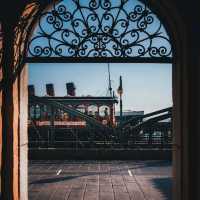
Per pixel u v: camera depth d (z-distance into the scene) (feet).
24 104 20.90
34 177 41.24
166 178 40.81
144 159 56.95
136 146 60.80
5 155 18.44
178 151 19.63
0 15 17.75
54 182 38.37
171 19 18.95
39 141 62.44
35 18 19.79
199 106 17.75
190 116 18.35
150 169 47.39
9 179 18.52
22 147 20.35
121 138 61.82
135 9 19.45
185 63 18.34
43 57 19.49
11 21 17.87
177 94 19.60
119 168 48.21
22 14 18.12
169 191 34.14
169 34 19.54
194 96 18.26
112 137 62.13
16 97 19.35
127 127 62.39
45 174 43.37
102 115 71.15
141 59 19.42
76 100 71.36
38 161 55.42
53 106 63.72
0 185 18.07
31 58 19.61
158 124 61.67
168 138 61.46
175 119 20.27
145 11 19.47
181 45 18.84
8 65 18.29
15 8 17.75
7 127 18.43
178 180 19.67
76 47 19.40
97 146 61.98
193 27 17.87
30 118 64.85
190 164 18.39
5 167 18.43
